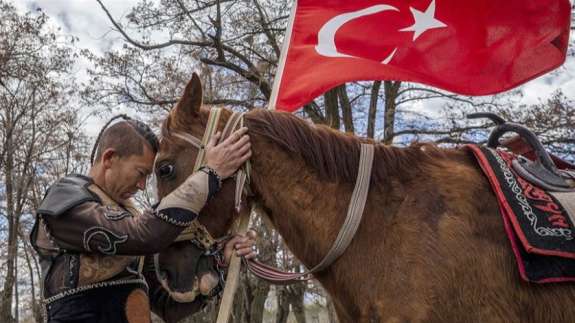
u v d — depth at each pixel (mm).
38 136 20859
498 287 2014
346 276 2166
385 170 2262
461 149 2430
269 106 2996
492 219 2102
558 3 2836
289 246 2330
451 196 2145
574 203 2143
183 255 2213
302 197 2256
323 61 3020
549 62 2869
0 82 17828
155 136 2305
